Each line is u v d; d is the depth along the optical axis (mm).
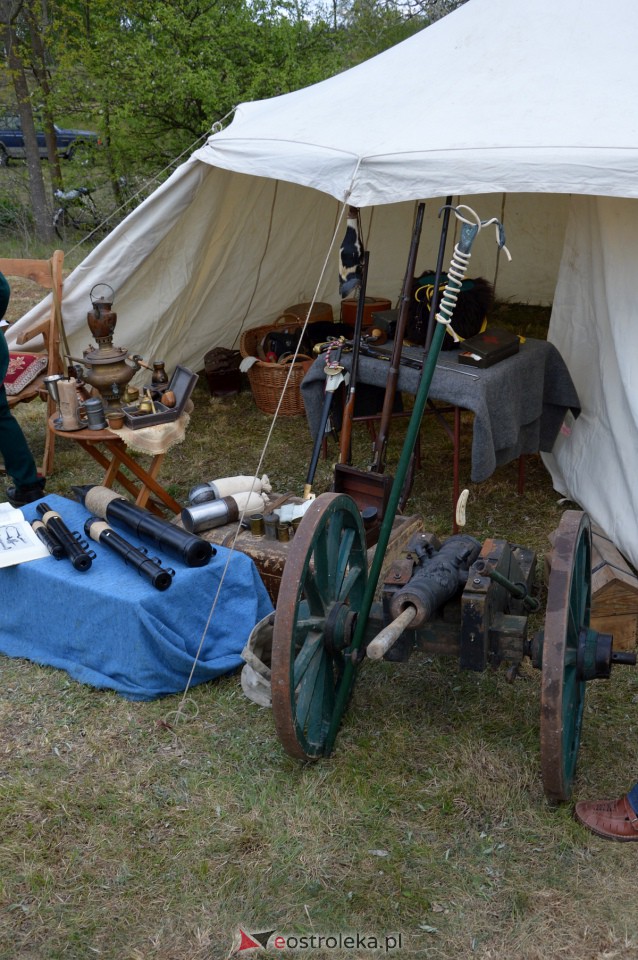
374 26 11172
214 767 2646
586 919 2105
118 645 2943
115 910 2178
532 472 4676
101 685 2998
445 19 4332
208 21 9258
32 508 3541
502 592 2580
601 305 3900
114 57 9625
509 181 3172
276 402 5531
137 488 4324
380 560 2547
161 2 9359
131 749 2734
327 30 10352
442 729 2783
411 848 2324
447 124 3490
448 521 4176
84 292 4805
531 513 4227
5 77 10648
